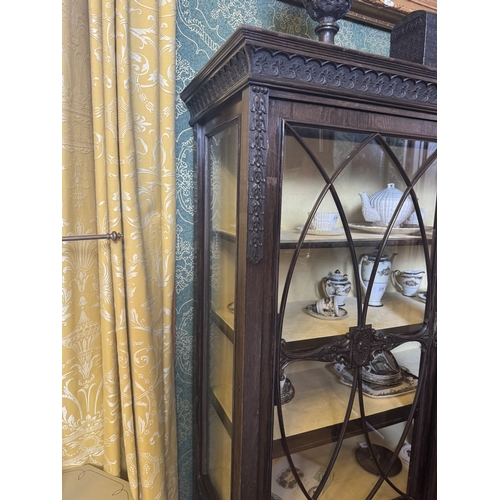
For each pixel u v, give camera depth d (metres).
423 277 0.80
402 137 0.70
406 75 0.64
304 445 0.70
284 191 0.60
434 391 0.84
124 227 0.75
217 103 0.68
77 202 0.78
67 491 0.79
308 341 0.67
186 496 1.04
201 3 0.89
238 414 0.65
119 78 0.72
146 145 0.80
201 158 0.87
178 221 0.93
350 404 0.75
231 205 0.67
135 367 0.78
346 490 0.77
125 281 0.77
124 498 0.78
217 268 0.81
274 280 0.61
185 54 0.89
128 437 0.80
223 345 0.77
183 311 0.97
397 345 0.78
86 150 0.78
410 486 0.86
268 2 0.96
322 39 0.73
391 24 1.09
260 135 0.56
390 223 0.74
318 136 0.62
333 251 0.68
